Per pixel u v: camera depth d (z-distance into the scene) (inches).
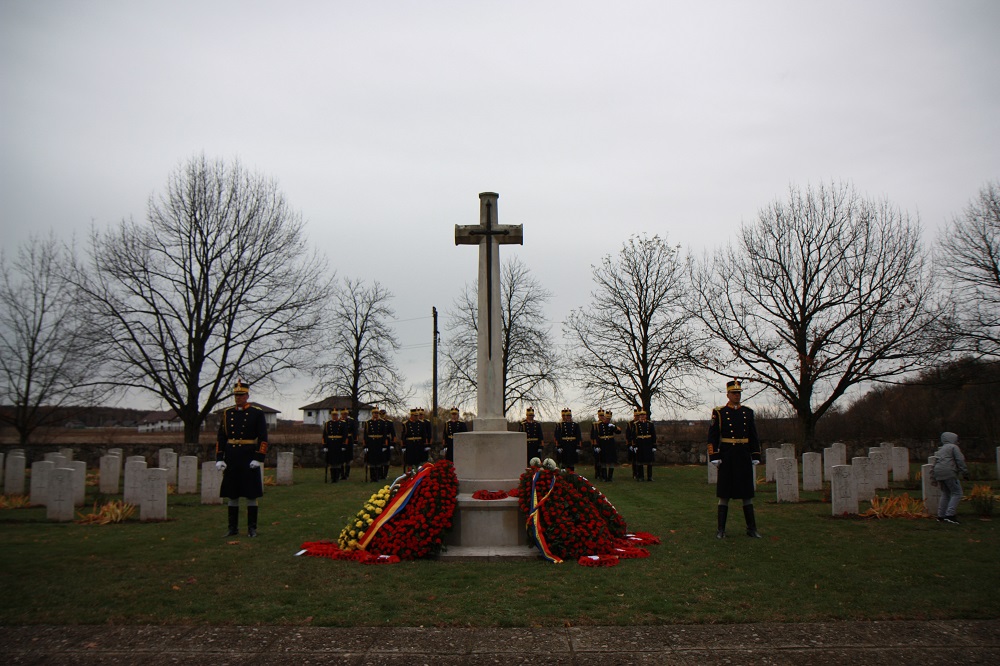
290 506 549.0
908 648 195.9
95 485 747.4
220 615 230.2
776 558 318.3
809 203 1127.6
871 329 1093.8
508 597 251.6
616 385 1250.6
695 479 826.2
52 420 1174.3
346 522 450.9
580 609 236.1
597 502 366.9
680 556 326.0
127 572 295.3
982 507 458.3
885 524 421.1
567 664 187.3
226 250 1135.0
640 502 559.2
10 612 234.1
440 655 194.4
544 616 227.8
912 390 1333.7
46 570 299.4
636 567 302.4
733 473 379.2
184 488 660.7
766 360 1127.0
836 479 460.8
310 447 1130.0
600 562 306.3
